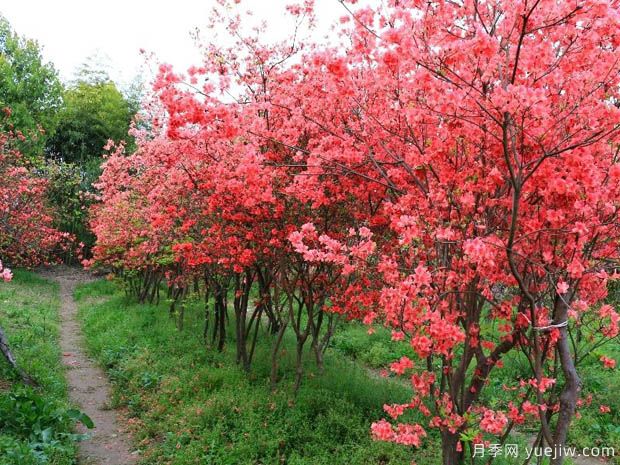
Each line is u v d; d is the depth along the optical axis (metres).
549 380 3.38
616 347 8.95
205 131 5.01
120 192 12.92
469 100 3.34
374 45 4.14
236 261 6.88
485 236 3.68
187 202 7.56
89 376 8.73
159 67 4.15
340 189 5.55
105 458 5.80
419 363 8.85
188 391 7.04
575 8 3.02
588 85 3.34
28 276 19.80
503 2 3.19
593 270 3.55
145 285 14.38
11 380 7.23
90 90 27.95
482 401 6.80
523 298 3.64
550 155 2.92
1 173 13.62
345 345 10.20
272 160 6.03
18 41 22.02
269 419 6.02
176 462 5.35
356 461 5.17
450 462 3.96
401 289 3.47
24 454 4.88
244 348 7.83
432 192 3.81
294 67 6.14
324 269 6.62
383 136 4.69
